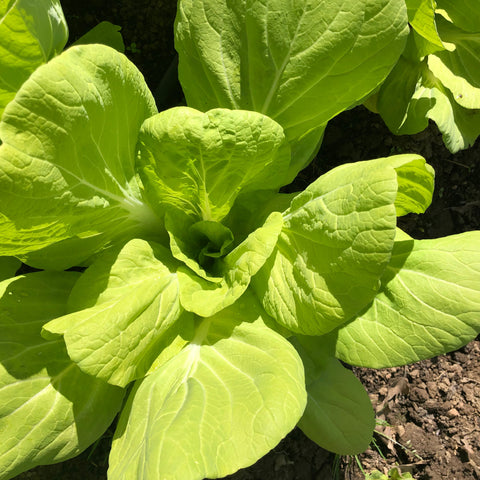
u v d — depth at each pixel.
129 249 0.37
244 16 0.36
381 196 0.30
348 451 0.44
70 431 0.36
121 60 0.32
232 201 0.39
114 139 0.34
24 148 0.27
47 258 0.37
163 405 0.33
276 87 0.38
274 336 0.36
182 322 0.38
